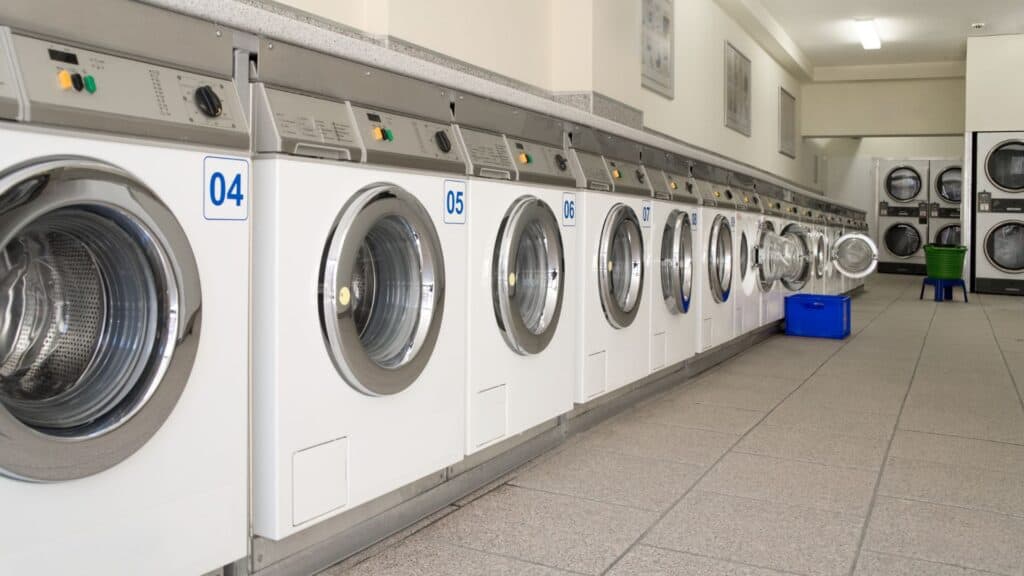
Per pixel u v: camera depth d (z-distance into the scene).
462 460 2.32
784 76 10.88
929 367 4.68
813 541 2.00
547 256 2.75
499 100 2.47
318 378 1.74
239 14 1.55
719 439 3.01
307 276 1.70
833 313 5.97
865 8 8.63
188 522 1.46
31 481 1.18
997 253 9.62
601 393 3.15
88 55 1.28
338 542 1.86
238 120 1.53
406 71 2.02
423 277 2.07
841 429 3.18
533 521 2.13
